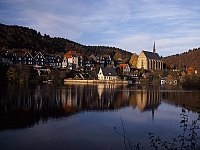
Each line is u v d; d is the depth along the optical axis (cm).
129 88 12056
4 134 2981
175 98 7231
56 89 9531
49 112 4369
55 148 2553
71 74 16775
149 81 17275
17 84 11200
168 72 19512
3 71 11694
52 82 14600
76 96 7169
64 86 12025
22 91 7900
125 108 5144
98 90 10081
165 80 17450
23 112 4269
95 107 5159
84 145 2658
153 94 8569
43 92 7875
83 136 2969
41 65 18325
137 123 3703
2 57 15250
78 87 11675
